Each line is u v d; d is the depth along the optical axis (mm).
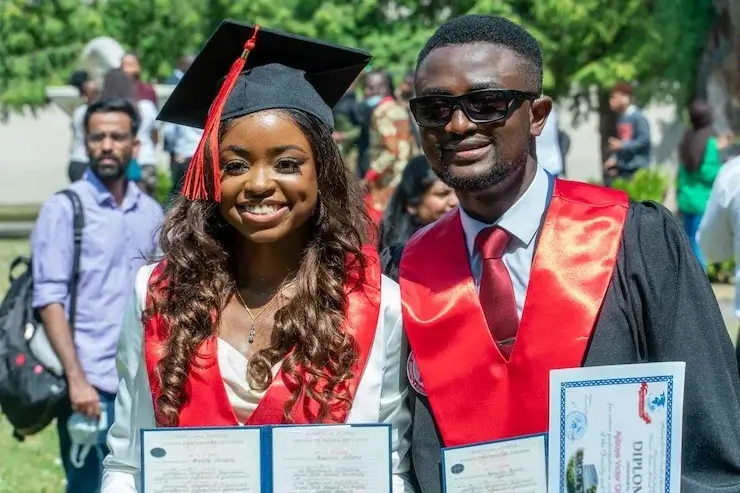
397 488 2994
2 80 17750
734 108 13844
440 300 3084
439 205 5164
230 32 3137
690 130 10750
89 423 5000
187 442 2748
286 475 2754
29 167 26594
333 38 15797
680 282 2990
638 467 2764
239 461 2756
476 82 2936
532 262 3068
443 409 3025
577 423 2756
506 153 2980
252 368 2906
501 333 3043
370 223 3195
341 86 3324
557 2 15531
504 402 2988
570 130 25016
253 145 2908
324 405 2875
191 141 11258
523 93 2971
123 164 5035
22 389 4906
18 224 19969
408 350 3137
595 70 15633
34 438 7758
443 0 16562
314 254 3012
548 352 2957
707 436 2922
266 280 3070
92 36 17531
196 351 2928
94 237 4984
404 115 9008
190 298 2984
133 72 11617
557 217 3072
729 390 2969
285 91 2982
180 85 3264
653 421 2762
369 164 9820
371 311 2988
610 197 3109
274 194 2914
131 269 5086
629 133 13164
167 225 3105
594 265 2994
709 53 14328
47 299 4926
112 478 3059
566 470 2758
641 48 15680
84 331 5008
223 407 2887
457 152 2982
